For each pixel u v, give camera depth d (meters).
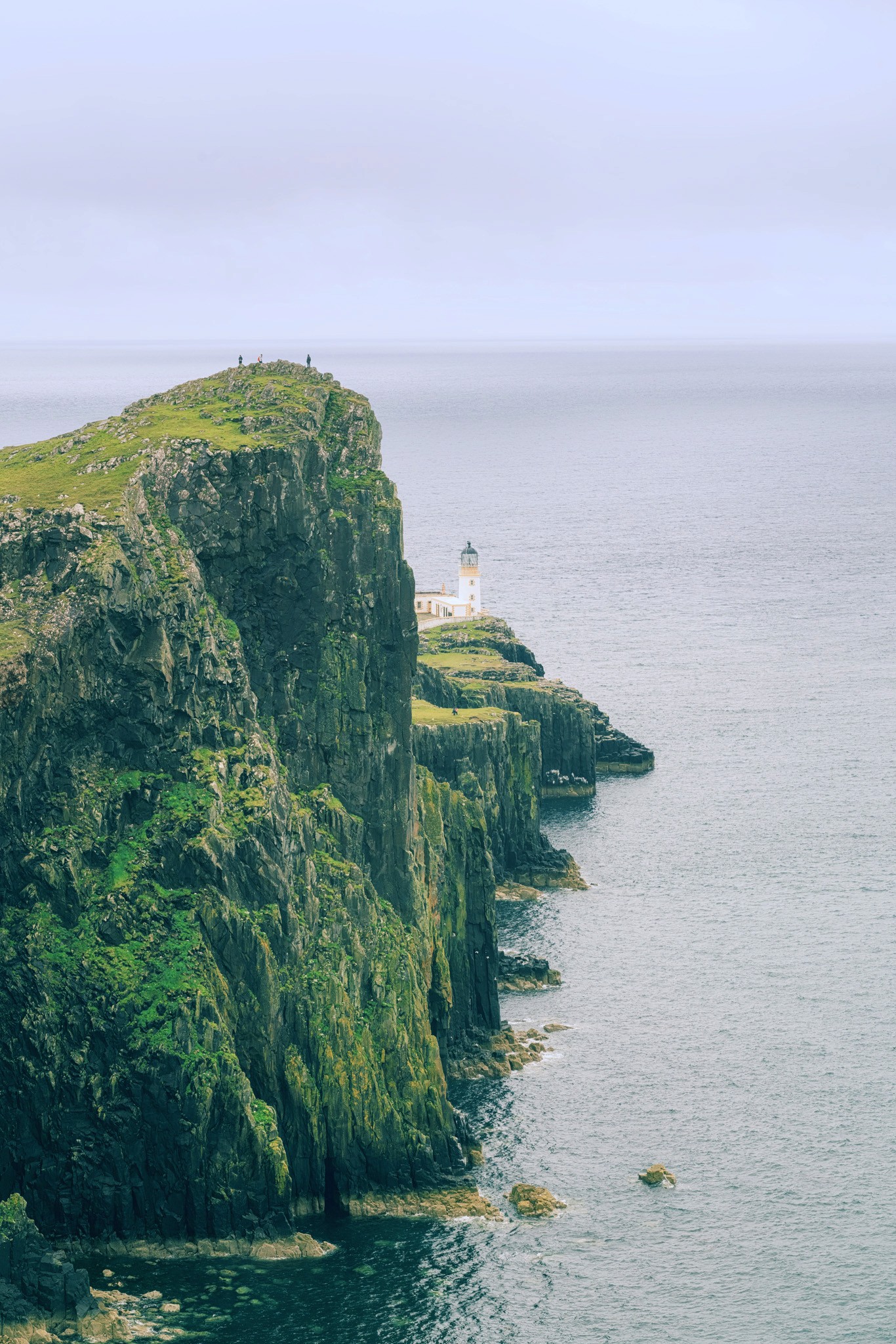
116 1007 145.00
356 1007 161.12
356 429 182.50
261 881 154.75
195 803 154.38
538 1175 161.25
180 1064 143.62
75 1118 144.62
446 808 191.88
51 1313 131.62
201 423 178.25
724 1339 137.88
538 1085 178.62
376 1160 155.75
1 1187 144.75
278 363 193.00
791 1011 196.38
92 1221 144.38
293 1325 136.00
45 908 148.00
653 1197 157.62
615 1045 188.00
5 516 155.25
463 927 190.38
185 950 148.38
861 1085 178.88
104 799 152.50
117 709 154.25
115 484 163.00
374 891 172.62
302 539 170.50
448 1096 174.38
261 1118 147.62
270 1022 151.88
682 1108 174.00
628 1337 137.62
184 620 159.25
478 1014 191.50
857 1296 143.50
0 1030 144.88
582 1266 146.62
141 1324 133.75
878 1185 160.00
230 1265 143.12
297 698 173.12
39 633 148.38
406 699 177.12
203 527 167.88
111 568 151.50
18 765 146.62
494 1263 146.50
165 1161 144.38
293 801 164.62
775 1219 154.38
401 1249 148.00
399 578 175.12
